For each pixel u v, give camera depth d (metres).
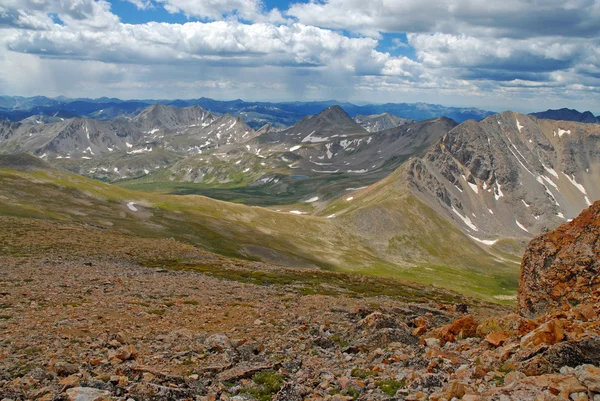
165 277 62.31
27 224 101.31
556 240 33.44
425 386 16.52
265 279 79.75
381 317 28.58
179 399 15.62
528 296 33.38
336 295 68.12
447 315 51.31
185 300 41.62
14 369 18.14
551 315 25.59
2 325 25.52
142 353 21.92
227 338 24.81
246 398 16.30
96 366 18.88
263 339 27.02
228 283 65.06
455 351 23.05
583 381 13.73
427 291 101.69
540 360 16.50
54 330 25.17
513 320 26.06
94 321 28.59
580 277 30.95
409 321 33.97
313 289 73.50
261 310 39.59
